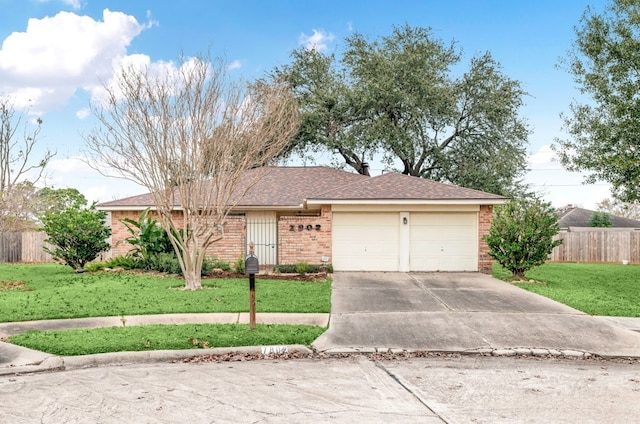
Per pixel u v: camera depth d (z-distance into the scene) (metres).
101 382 6.71
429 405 5.81
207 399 5.98
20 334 9.16
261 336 8.86
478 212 18.23
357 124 31.14
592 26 18.03
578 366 7.71
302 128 30.33
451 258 18.34
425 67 30.38
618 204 46.12
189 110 14.27
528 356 8.34
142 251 18.58
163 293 13.23
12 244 27.61
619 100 17.14
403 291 13.82
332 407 5.71
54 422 5.27
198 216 14.31
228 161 14.67
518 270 16.58
